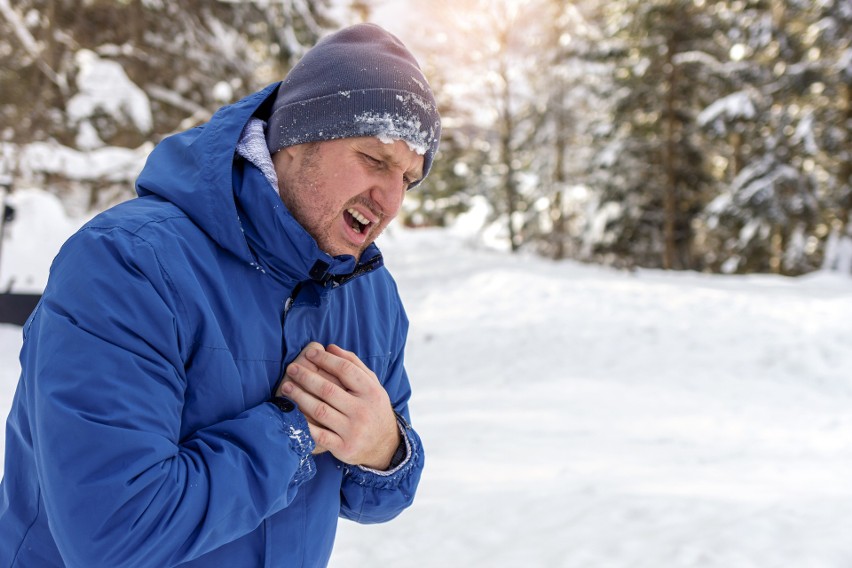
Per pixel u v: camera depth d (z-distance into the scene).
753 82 20.56
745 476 4.08
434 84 28.25
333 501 1.22
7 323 8.03
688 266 24.58
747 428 5.64
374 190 1.14
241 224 1.08
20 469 1.06
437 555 3.04
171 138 1.18
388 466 1.26
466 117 31.33
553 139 28.25
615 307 11.44
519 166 29.69
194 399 1.02
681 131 23.67
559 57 26.64
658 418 6.02
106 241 0.98
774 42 19.83
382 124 1.10
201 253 1.05
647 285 13.65
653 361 8.35
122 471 0.89
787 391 7.15
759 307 11.41
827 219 21.19
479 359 8.66
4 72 12.55
